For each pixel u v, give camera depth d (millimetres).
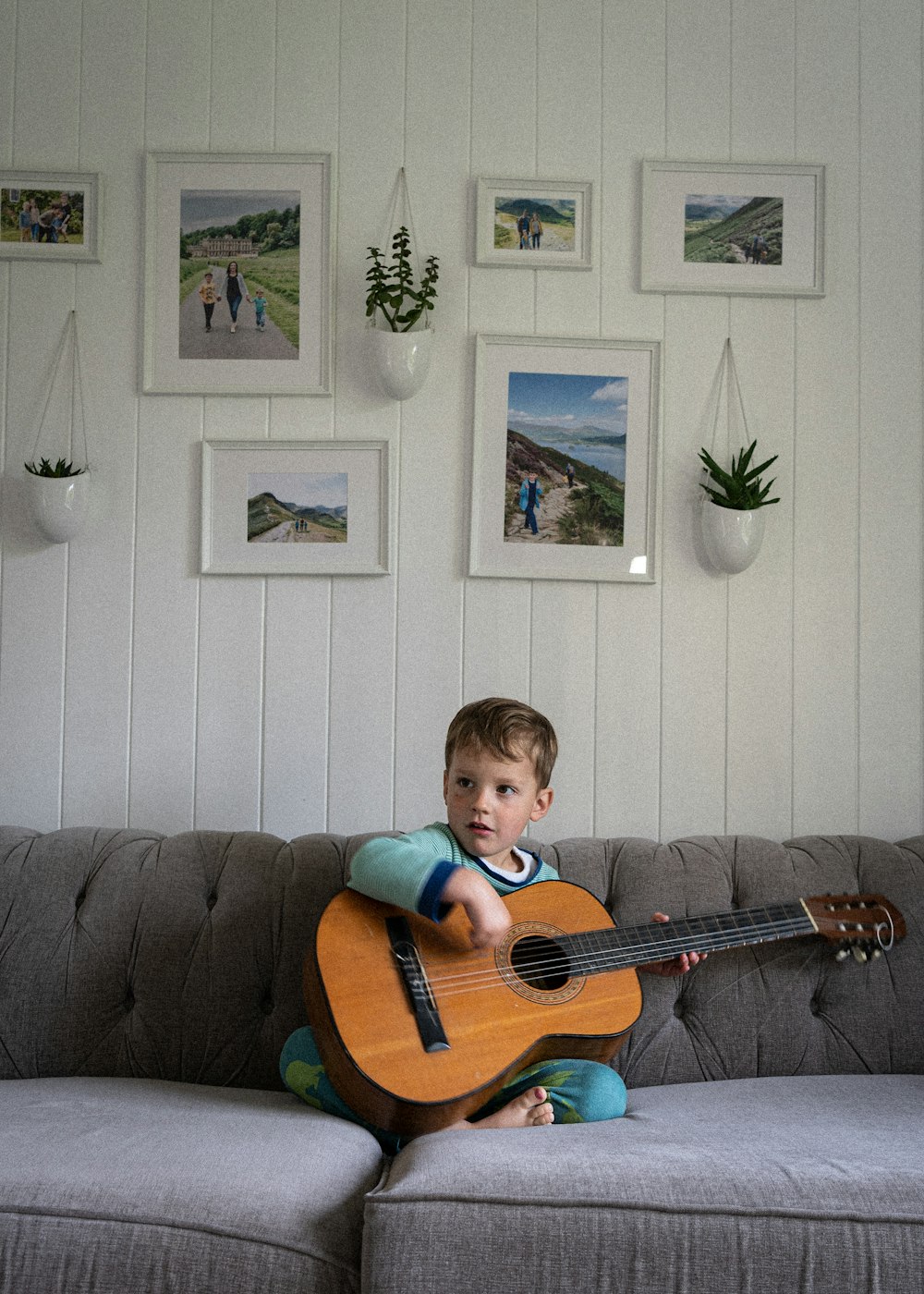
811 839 1856
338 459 2066
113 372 2072
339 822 2039
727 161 2090
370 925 1449
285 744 2045
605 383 2074
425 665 2057
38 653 2045
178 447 2068
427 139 2082
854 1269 1055
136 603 2053
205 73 2078
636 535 2072
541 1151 1184
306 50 2082
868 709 2074
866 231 2084
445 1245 1061
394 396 2031
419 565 2064
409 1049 1310
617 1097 1437
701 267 2086
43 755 2035
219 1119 1337
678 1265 1060
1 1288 1074
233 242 2072
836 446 2086
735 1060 1646
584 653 2066
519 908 1570
